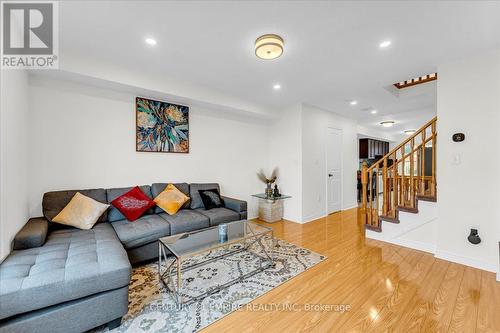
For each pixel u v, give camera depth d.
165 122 3.44
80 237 2.11
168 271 2.35
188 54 2.43
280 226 4.09
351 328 1.56
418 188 3.06
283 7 1.70
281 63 2.63
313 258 2.69
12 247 1.79
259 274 2.32
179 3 1.66
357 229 3.89
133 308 1.79
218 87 3.48
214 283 2.15
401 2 1.64
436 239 2.72
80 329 1.45
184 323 1.62
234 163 4.40
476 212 2.40
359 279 2.20
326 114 4.94
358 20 1.84
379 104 4.39
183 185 3.49
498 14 1.75
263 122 4.90
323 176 4.86
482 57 2.35
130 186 3.12
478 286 2.04
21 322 1.29
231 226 2.81
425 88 3.69
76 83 2.71
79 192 2.60
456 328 1.54
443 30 1.97
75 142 2.72
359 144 7.93
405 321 1.62
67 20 1.85
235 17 1.82
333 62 2.59
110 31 2.01
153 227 2.54
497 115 2.27
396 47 2.27
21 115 2.12
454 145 2.52
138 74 2.82
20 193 2.06
